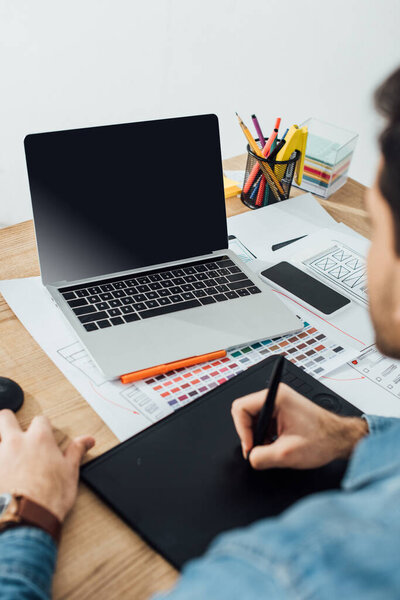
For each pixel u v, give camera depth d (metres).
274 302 1.02
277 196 1.30
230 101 2.65
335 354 0.95
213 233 1.10
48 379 0.85
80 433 0.77
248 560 0.35
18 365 0.87
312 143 1.37
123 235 1.02
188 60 2.52
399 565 0.33
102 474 0.70
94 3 2.27
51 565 0.58
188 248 1.07
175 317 0.95
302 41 2.41
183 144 1.05
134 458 0.73
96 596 0.60
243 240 1.19
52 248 0.96
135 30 2.38
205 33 2.45
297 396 0.76
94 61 2.40
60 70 2.37
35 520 0.60
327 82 2.46
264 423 0.71
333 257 1.16
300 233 1.24
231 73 2.57
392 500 0.38
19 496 0.61
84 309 0.93
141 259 1.03
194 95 2.62
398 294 0.47
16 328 0.93
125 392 0.84
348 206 1.36
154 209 1.04
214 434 0.77
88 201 0.99
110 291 0.97
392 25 2.23
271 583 0.34
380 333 0.51
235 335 0.94
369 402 0.86
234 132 2.70
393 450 0.47
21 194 2.47
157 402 0.83
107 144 0.99
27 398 0.82
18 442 0.69
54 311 0.97
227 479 0.71
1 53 2.25
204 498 0.69
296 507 0.39
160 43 2.44
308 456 0.71
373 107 0.47
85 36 2.33
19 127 2.40
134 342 0.90
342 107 2.48
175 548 0.64
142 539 0.65
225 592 0.35
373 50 2.30
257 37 2.46
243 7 2.39
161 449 0.74
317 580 0.33
